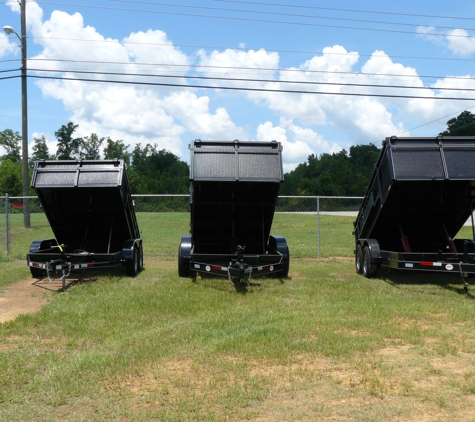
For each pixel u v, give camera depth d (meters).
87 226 12.48
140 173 92.12
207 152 10.93
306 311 8.40
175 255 17.08
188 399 4.77
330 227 30.33
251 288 10.43
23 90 25.61
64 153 89.31
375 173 11.66
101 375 5.40
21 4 25.19
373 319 7.85
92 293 9.84
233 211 11.77
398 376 5.44
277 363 5.82
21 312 8.54
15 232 24.53
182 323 7.54
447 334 7.02
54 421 4.39
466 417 4.45
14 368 5.68
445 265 10.17
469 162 10.41
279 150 11.01
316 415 4.49
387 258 11.41
